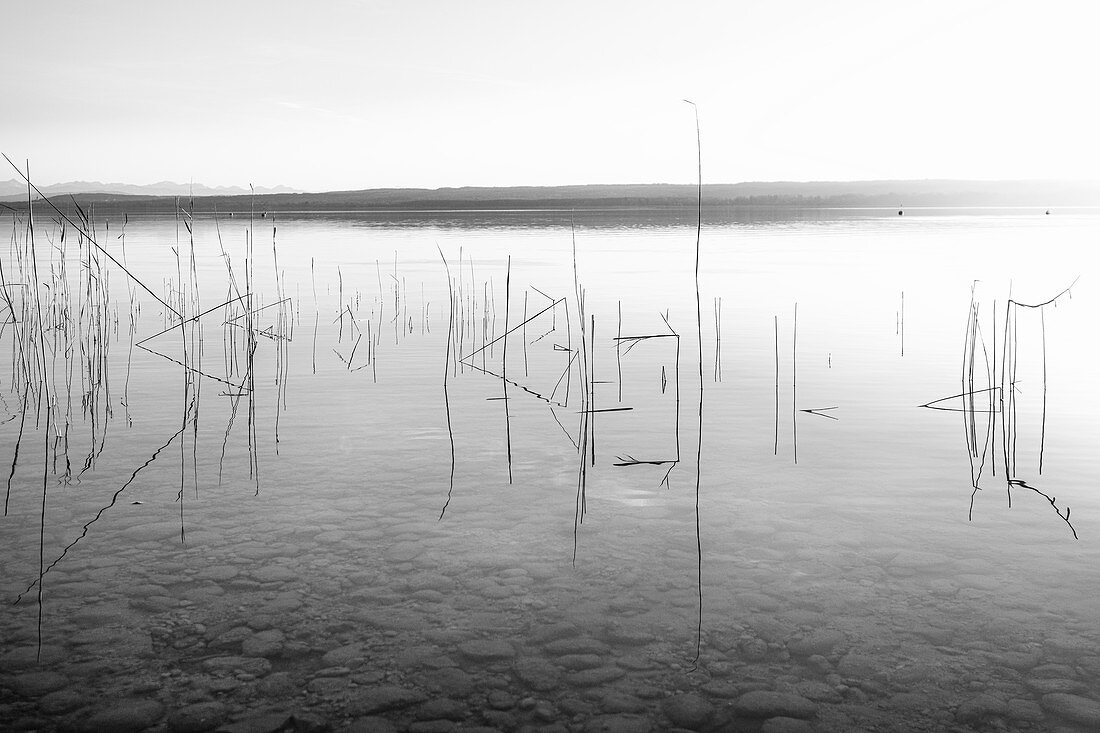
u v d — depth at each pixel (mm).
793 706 3299
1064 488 5711
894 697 3350
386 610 4047
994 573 4406
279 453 6586
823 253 30062
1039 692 3365
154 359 10773
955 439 6945
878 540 4852
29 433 7129
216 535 4934
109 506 5398
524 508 5398
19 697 3336
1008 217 79000
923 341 12039
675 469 6191
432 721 3213
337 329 13586
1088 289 17844
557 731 3156
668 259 27672
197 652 3674
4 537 4891
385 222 72188
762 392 8797
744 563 4555
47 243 31969
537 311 15508
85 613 3996
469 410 8055
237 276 22156
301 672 3529
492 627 3895
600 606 4090
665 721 3213
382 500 5539
